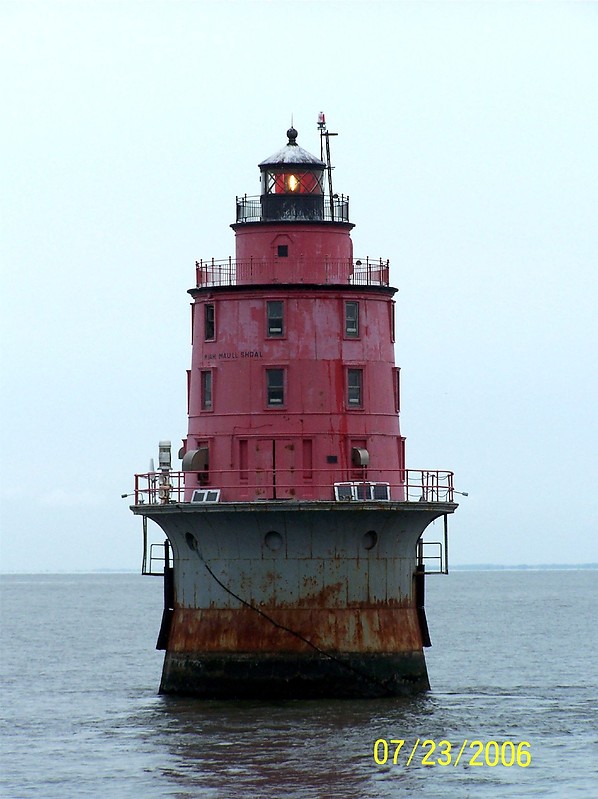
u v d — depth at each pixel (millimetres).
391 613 127938
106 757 111750
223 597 126688
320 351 129625
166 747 112812
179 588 130375
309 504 122625
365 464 128375
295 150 134000
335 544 125312
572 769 107625
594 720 126438
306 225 131500
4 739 120562
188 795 100250
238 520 124438
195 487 130750
